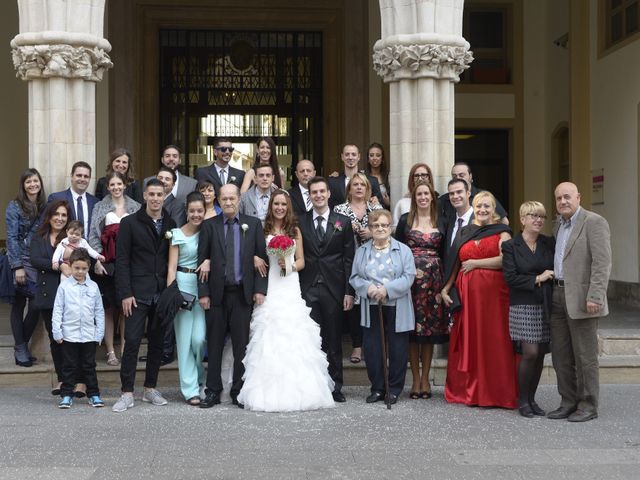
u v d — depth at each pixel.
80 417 6.82
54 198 7.94
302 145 15.08
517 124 15.34
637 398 7.56
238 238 7.32
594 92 13.49
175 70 14.91
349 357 8.62
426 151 8.73
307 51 15.06
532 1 15.33
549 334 6.88
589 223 6.62
